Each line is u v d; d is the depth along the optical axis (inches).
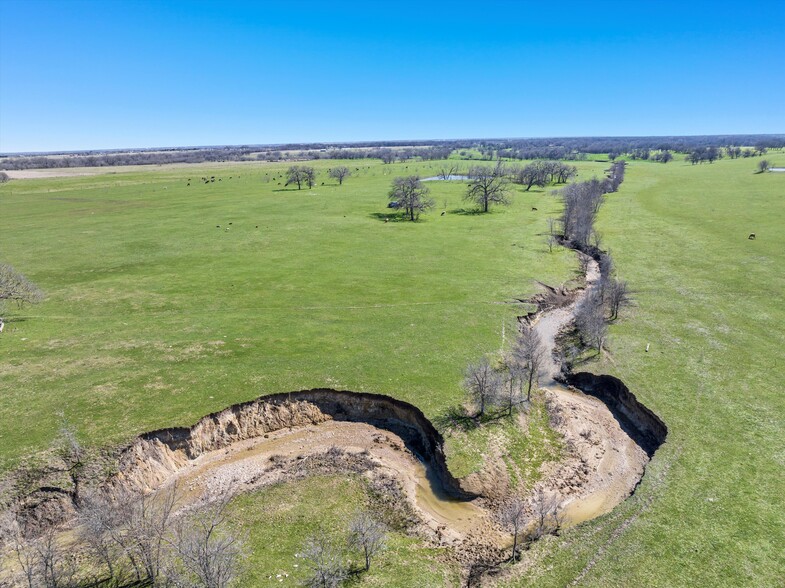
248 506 1085.8
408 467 1228.5
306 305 2103.8
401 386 1446.9
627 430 1370.6
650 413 1352.1
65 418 1223.5
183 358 1571.1
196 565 753.6
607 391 1526.8
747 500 1031.0
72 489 1051.3
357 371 1521.9
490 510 1091.9
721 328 1854.1
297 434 1348.4
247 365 1533.0
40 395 1321.4
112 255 2883.9
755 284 2283.5
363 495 1130.7
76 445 1106.7
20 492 1019.3
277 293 2252.7
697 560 892.0
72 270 2596.0
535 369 1475.1
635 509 1024.2
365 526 932.0
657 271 2532.0
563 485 1163.3
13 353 1577.3
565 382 1592.0
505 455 1225.4
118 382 1402.6
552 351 1772.9
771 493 1047.6
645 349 1705.2
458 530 1039.0
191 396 1349.7
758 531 949.8
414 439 1322.6
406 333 1819.6
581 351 1724.9
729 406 1360.7
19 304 2030.0
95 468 1090.7
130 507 890.1
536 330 1942.7
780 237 2992.1
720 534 947.3
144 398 1328.7
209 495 1120.2
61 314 1979.6
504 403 1391.5
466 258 2844.5
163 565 852.0
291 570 898.1
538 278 2477.9
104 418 1232.2
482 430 1284.4
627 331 1857.8
